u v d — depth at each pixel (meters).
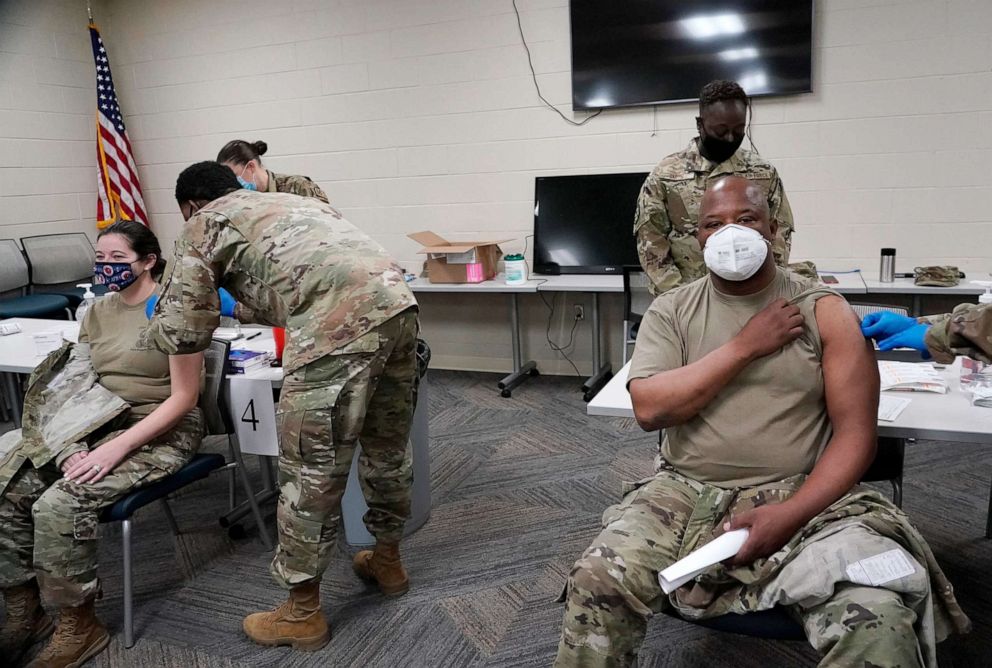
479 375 4.65
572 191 4.18
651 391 1.42
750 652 1.85
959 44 3.52
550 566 2.29
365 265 1.78
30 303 4.27
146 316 2.14
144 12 4.92
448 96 4.39
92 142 5.14
